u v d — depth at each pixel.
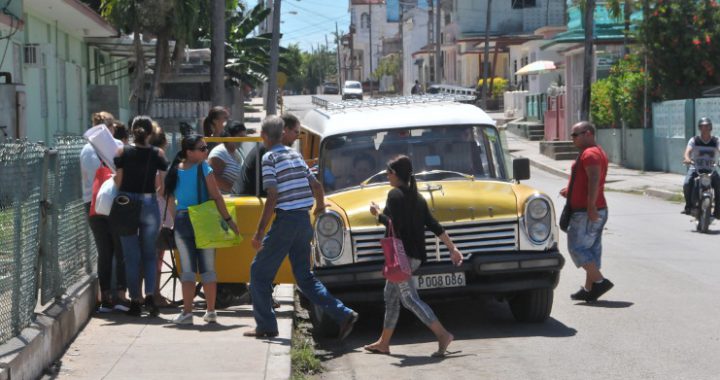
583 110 34.12
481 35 67.25
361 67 126.19
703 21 30.53
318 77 154.50
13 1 18.41
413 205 8.79
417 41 90.62
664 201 23.97
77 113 28.78
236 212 10.70
